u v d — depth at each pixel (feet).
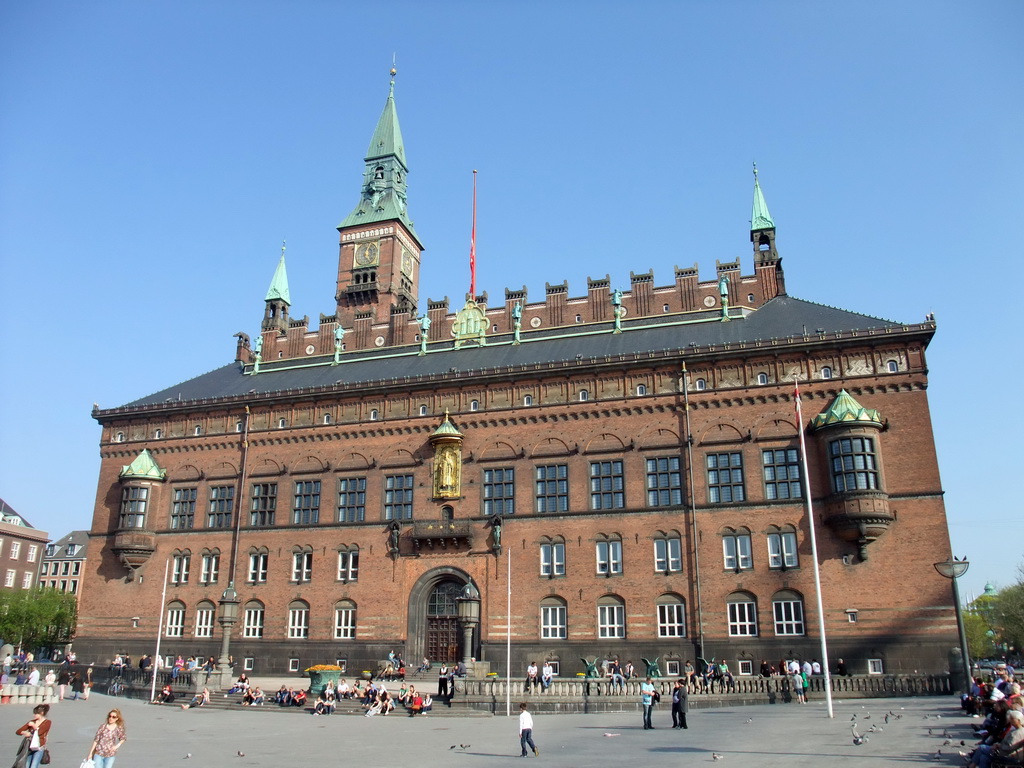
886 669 165.99
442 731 119.96
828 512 176.76
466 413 211.82
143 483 234.17
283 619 212.02
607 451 198.08
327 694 155.02
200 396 247.09
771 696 149.59
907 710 121.08
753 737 96.84
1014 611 389.80
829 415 179.63
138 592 229.25
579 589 189.98
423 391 217.97
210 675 183.83
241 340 274.57
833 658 169.58
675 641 180.24
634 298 233.14
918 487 173.78
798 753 81.15
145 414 243.60
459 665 181.06
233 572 220.23
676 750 88.94
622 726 119.85
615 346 215.31
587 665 176.24
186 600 223.71
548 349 225.15
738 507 184.75
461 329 247.50
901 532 172.65
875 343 184.55
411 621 200.95
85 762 64.34
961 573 121.19
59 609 375.45
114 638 226.99
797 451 184.55
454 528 199.82
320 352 263.08
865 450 175.22
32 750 70.03
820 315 202.49
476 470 207.00
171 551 230.07
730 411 191.83
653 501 191.62
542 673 172.35
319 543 215.10
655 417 196.95
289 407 230.68
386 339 257.34
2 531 417.49
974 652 498.28
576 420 202.80
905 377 181.27
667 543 187.62
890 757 75.87
